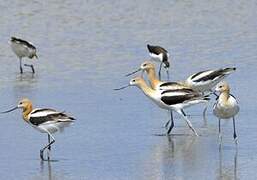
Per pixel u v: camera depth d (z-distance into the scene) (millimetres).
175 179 16125
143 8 37500
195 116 21234
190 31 33531
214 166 16922
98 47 30625
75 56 29328
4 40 32219
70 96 23422
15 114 21453
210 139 19031
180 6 38094
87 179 16250
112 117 21031
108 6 37656
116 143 18734
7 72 27531
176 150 18156
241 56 28656
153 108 21984
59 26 34250
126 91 23984
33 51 27875
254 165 16969
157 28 34062
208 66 27453
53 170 16875
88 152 18062
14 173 16703
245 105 21922
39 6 37250
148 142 18812
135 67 27359
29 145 18625
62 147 18453
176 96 19266
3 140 19016
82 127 20078
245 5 38594
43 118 17469
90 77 26000
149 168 16859
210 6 38281
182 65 27781
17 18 35500
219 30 33688
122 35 32688
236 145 18422
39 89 24484
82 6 37469
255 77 25344
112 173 16594
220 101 18000
